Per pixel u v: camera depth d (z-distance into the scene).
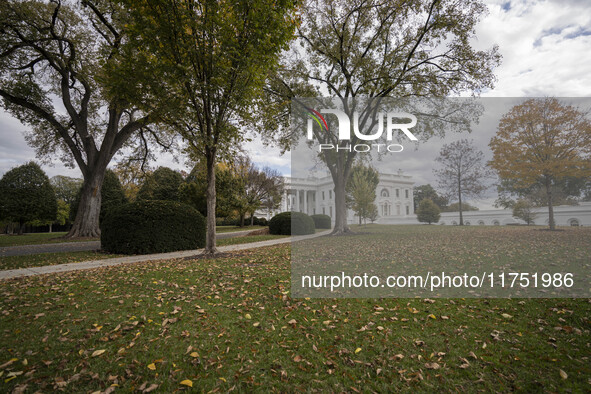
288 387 2.12
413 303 3.76
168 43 6.88
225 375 2.28
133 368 2.34
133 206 9.64
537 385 2.10
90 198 16.27
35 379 2.17
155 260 7.81
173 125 8.09
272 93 12.20
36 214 27.89
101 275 5.79
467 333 2.92
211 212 8.43
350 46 11.05
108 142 16.58
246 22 7.08
